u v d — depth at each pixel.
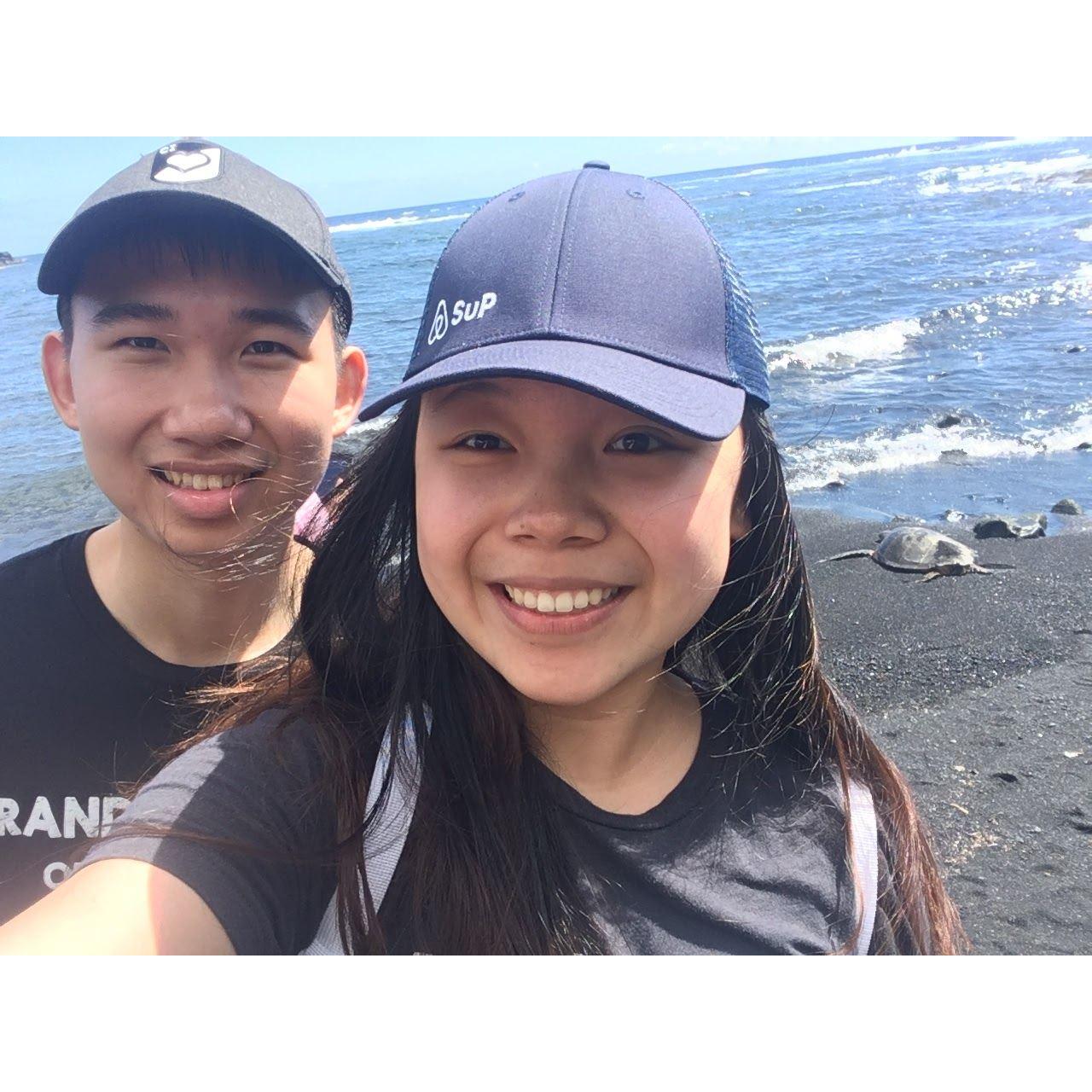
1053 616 1.68
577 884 0.57
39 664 0.74
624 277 0.54
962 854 1.08
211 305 0.70
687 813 0.60
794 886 0.61
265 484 0.74
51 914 0.50
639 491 0.53
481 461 0.53
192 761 0.55
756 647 0.66
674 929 0.58
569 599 0.54
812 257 5.82
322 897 0.55
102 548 0.78
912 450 2.57
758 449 0.63
